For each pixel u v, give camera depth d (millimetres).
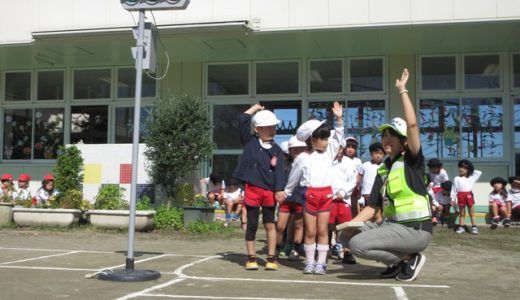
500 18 11500
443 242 9648
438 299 4750
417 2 11781
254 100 14938
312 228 6215
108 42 13320
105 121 15820
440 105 14055
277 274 6109
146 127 12250
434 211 12250
